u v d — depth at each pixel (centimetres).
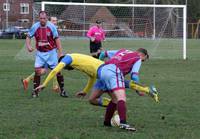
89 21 6869
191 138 1530
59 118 1859
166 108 2123
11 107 2117
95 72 1652
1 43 9862
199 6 17438
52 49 2561
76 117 1884
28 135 1546
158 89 2792
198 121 1827
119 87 1602
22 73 3694
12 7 19188
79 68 1673
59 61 1712
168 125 1745
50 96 2497
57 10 6562
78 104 2217
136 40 7006
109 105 1689
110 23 7094
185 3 16025
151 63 4844
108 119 1702
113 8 7081
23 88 2789
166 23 6650
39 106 2152
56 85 2592
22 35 13338
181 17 6512
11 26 15500
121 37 7150
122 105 1600
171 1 15925
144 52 1695
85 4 5303
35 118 1855
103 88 1695
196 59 5462
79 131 1614
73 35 6919
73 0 16925
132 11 7000
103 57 1756
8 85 2930
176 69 4178
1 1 19112
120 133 1588
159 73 3809
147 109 2092
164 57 5828
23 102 2269
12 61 5000
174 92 2664
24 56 5606
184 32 5572
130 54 1662
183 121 1825
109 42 7200
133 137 1525
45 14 2531
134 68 1642
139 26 6950
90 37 4475
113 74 1605
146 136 1545
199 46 9062
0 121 1786
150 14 6794
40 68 2525
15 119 1828
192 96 2509
